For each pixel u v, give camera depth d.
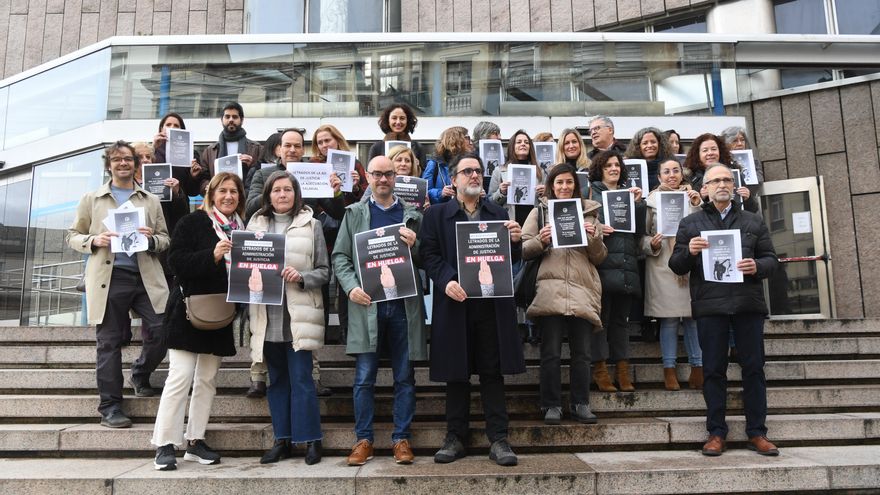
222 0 11.30
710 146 5.75
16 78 8.87
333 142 5.44
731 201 4.46
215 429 4.29
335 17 10.98
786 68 9.27
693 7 10.03
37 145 8.41
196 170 5.93
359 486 3.62
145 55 8.24
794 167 8.95
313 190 4.91
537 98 8.24
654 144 5.86
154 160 6.02
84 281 4.82
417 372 5.09
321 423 4.60
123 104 8.15
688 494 3.72
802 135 8.93
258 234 3.97
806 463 3.86
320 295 4.16
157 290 4.68
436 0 10.88
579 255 4.52
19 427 4.45
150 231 4.58
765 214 8.93
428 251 4.17
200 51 8.27
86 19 11.55
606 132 5.81
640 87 8.32
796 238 8.65
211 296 3.95
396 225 4.09
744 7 9.93
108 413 4.42
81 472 3.81
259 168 5.79
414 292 3.99
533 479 3.66
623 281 4.79
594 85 8.31
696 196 5.31
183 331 3.96
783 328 6.21
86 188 8.04
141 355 4.75
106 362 4.48
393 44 8.30
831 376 5.32
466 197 4.27
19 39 11.66
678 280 4.98
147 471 3.83
